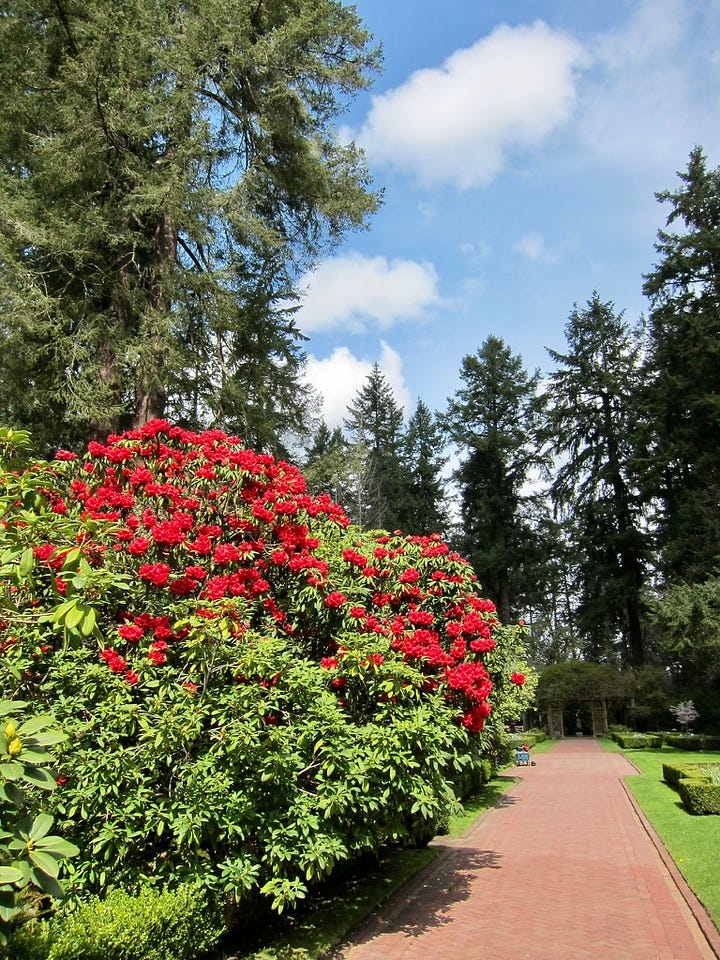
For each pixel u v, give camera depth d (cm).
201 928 397
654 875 736
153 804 404
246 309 1356
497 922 580
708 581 2212
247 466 556
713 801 1012
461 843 930
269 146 1325
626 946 518
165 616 460
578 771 1872
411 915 600
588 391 3697
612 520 3531
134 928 339
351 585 588
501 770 1891
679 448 2762
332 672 498
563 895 665
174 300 1181
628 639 3794
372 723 497
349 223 1380
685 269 2914
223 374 1274
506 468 3928
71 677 425
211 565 524
